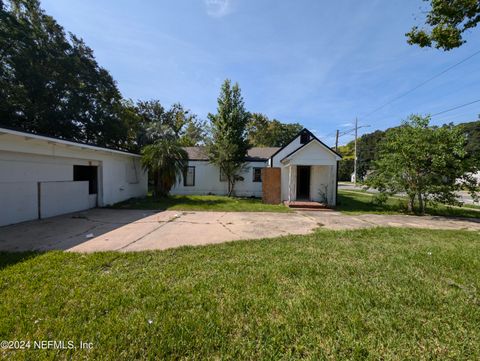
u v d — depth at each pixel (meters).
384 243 4.84
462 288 2.86
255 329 2.04
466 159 8.42
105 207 9.50
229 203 11.41
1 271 3.12
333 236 5.43
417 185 9.08
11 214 6.17
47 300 2.41
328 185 12.00
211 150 14.59
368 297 2.61
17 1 13.34
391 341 1.91
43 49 14.00
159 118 26.89
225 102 14.34
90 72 16.31
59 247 4.35
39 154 6.79
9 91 12.38
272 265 3.53
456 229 6.50
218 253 4.09
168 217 7.65
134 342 1.85
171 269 3.33
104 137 17.69
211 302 2.45
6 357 1.69
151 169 12.42
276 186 12.31
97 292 2.61
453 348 1.85
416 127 8.88
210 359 1.72
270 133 36.31
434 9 5.48
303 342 1.90
